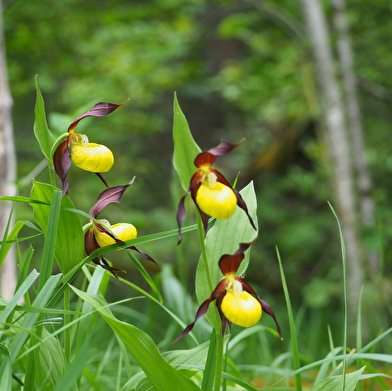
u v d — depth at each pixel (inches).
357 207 304.0
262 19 314.0
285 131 361.4
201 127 527.8
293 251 343.6
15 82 272.1
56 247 75.8
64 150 77.2
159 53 275.9
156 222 322.7
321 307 282.4
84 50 273.4
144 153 494.3
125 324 65.8
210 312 72.7
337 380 77.8
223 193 66.6
